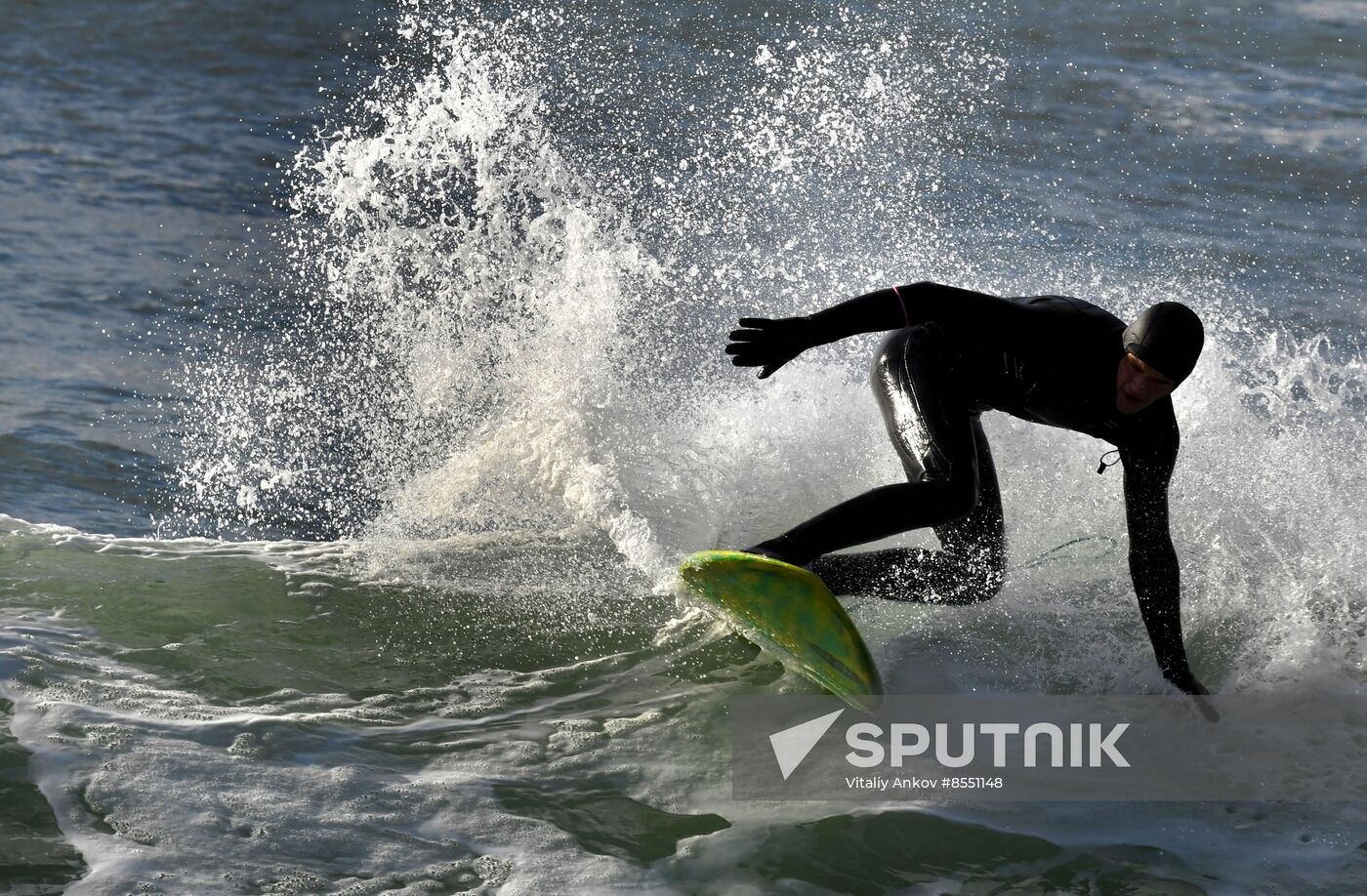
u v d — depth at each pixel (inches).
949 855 469.4
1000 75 1891.0
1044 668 602.2
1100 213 1391.5
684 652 620.1
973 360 564.1
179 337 1056.2
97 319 1076.5
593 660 609.9
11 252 1198.9
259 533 769.6
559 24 2014.0
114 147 1550.2
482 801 488.1
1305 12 2303.2
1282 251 1304.1
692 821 484.7
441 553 716.7
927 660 606.2
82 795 463.8
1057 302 545.6
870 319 526.3
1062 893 450.6
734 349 518.9
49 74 1803.6
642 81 1738.4
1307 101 1857.8
